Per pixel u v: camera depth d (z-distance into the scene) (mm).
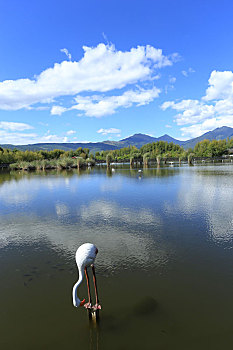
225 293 4297
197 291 4375
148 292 4379
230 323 3562
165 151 103500
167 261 5613
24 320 3781
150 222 8695
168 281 4734
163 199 12648
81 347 3215
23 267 5555
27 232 8016
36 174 32250
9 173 36062
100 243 6863
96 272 5184
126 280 4812
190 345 3180
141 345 3205
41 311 3992
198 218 9008
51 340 3355
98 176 26828
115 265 5484
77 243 6938
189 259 5684
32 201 13188
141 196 13672
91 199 13234
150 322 3621
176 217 9219
